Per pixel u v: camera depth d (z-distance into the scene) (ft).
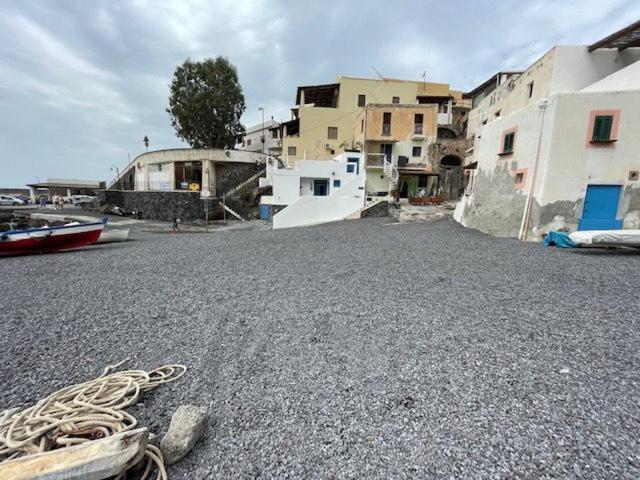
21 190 221.66
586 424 7.99
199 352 12.66
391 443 7.62
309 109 109.40
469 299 17.99
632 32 42.34
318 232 53.31
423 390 9.71
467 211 50.16
